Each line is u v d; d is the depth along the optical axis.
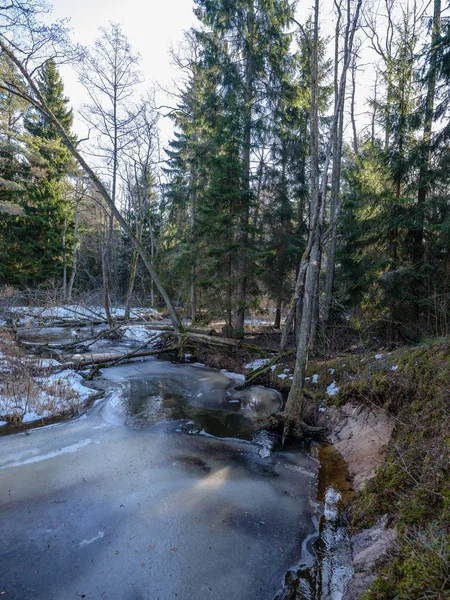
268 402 8.67
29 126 23.80
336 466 5.52
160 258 19.95
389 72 10.66
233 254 12.45
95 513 4.09
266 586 3.13
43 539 3.62
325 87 12.32
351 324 12.22
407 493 3.55
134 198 23.86
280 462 5.71
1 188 20.95
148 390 9.47
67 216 24.41
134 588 3.06
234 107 13.06
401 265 10.27
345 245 12.28
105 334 14.91
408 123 10.09
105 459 5.50
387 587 2.50
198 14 14.00
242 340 13.38
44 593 2.97
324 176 7.26
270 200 14.88
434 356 5.39
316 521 4.14
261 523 4.05
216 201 12.52
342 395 7.36
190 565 3.35
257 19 13.18
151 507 4.25
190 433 6.77
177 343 13.91
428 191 10.20
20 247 22.66
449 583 2.14
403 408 5.29
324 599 2.96
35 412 7.29
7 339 12.38
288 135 13.83
